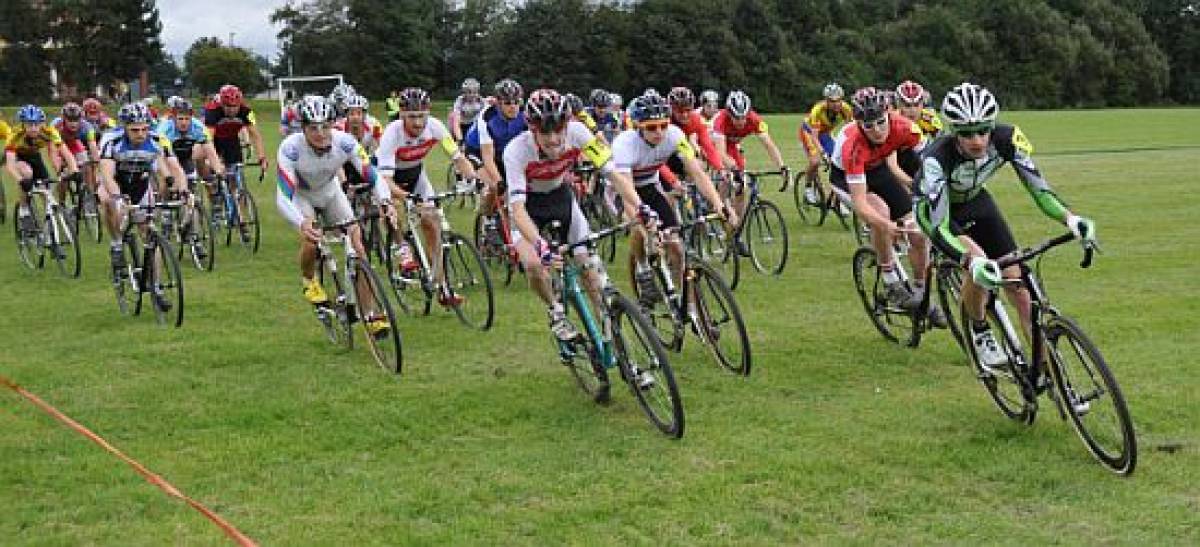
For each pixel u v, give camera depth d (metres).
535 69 58.31
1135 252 8.55
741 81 58.25
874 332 6.21
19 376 5.59
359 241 5.82
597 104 12.80
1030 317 4.12
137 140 7.61
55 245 8.92
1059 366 4.00
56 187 11.40
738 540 3.40
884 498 3.71
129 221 7.00
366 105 9.34
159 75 78.69
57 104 55.91
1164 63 61.22
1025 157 4.26
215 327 6.76
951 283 4.85
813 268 8.48
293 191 5.81
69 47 56.41
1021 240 9.52
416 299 7.17
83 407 5.03
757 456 4.14
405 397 5.11
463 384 5.33
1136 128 30.11
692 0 59.66
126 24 57.94
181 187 7.80
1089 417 4.05
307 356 5.98
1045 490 3.73
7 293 8.13
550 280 5.00
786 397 4.97
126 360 5.95
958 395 4.90
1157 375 5.01
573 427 4.60
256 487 3.96
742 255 8.46
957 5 63.44
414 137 7.24
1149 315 6.28
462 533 3.50
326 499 3.82
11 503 3.83
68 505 3.80
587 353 4.88
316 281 6.25
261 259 9.58
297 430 4.64
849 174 5.71
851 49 61.56
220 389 5.30
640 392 4.61
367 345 6.22
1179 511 3.49
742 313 6.83
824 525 3.50
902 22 63.06
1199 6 63.56
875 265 5.93
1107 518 3.47
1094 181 14.29
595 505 3.70
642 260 5.87
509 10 64.50
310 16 64.31
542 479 3.97
